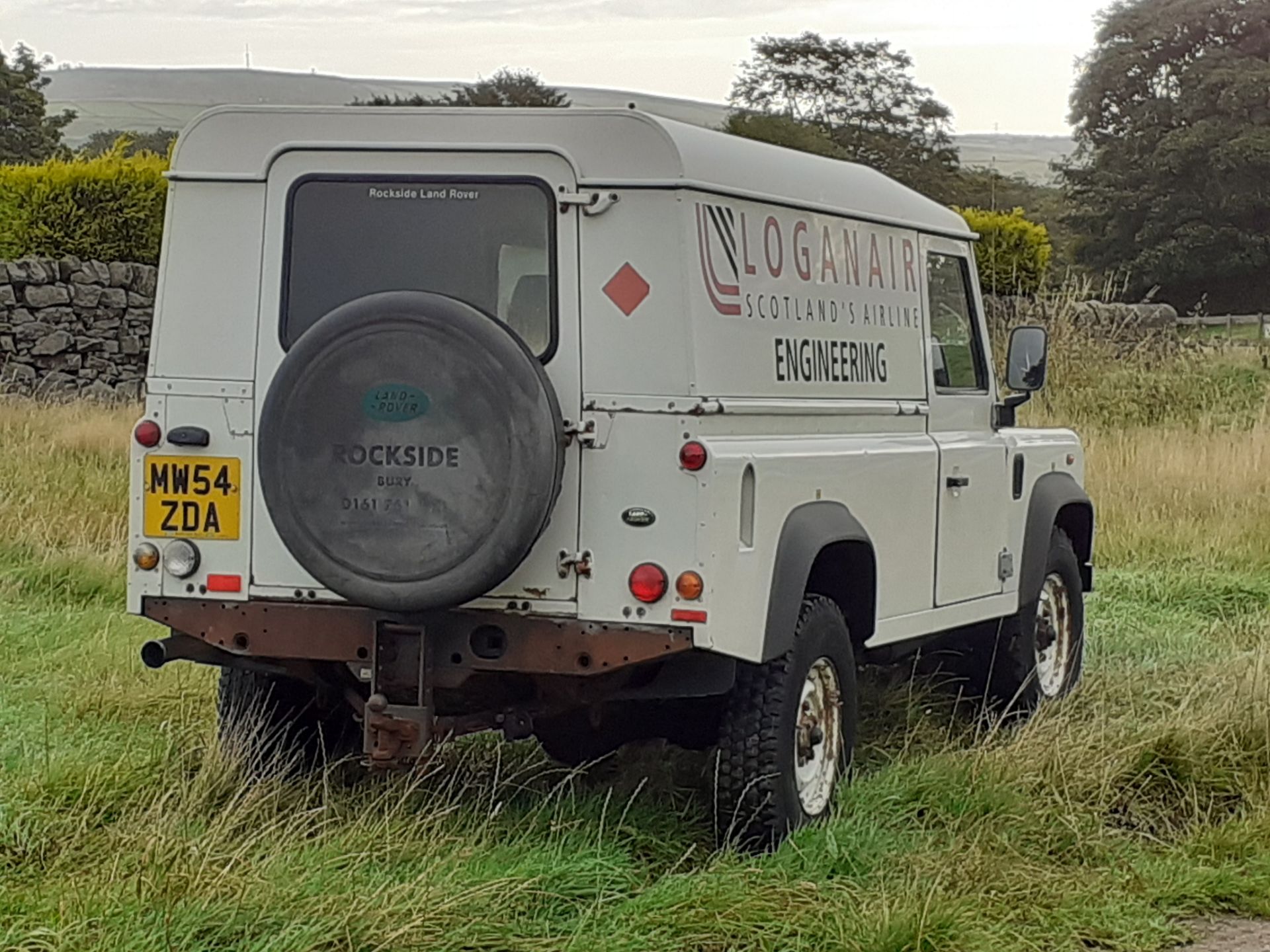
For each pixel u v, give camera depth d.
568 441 5.91
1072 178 70.88
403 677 6.03
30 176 21.22
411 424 5.79
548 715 6.25
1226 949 5.81
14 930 5.13
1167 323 27.92
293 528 5.89
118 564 11.34
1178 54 70.25
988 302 23.78
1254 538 14.55
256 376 6.22
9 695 8.17
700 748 6.84
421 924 5.21
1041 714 7.99
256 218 6.23
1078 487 9.09
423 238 6.11
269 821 6.14
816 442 6.59
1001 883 6.03
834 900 5.68
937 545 7.58
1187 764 7.34
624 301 5.92
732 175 6.19
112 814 6.40
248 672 6.88
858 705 8.24
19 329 19.36
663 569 5.85
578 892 5.71
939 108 49.81
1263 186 66.31
